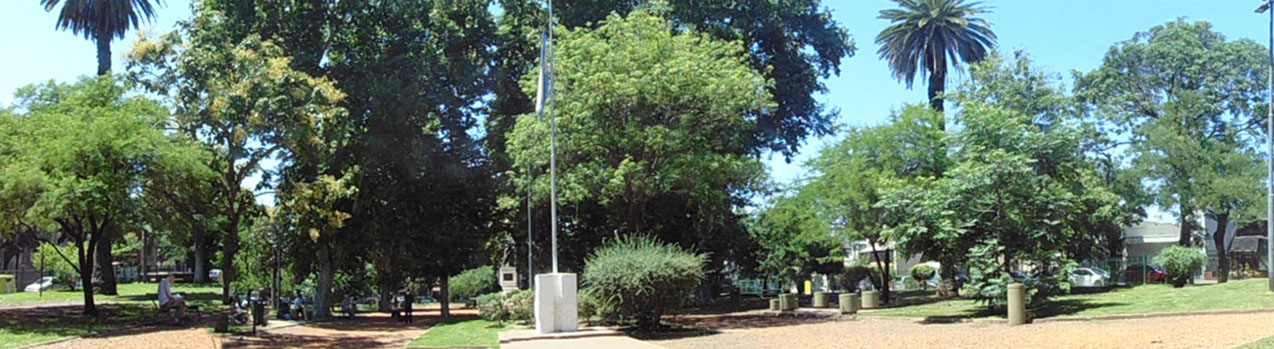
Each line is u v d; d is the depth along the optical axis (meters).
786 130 40.12
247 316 29.19
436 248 36.22
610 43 29.52
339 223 31.33
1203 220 52.34
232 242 31.05
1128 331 17.27
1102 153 41.84
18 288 56.84
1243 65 41.59
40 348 20.25
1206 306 20.55
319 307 35.50
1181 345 14.23
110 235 33.00
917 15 45.50
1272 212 23.97
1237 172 38.44
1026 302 22.92
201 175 26.55
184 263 81.75
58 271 49.81
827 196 35.41
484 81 37.06
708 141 31.09
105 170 24.48
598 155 29.20
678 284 23.06
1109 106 42.53
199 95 28.55
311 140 28.91
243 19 34.06
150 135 25.33
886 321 25.38
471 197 37.56
